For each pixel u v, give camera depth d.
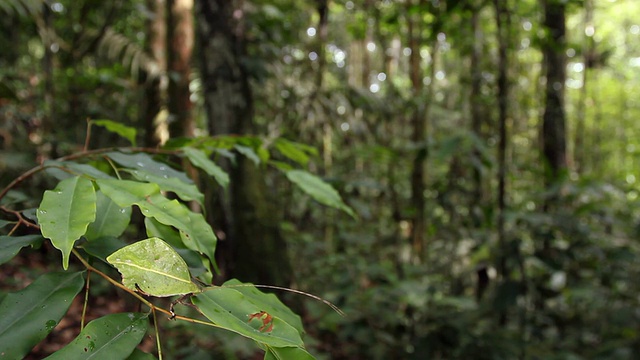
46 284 0.59
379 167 4.83
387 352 2.82
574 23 6.84
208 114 2.90
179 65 3.77
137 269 0.54
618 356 2.63
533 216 2.74
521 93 5.66
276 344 0.53
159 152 0.99
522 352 2.74
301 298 3.22
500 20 2.94
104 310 2.82
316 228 4.99
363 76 5.92
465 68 6.30
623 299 3.11
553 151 4.24
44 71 3.94
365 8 4.33
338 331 3.13
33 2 3.18
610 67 7.18
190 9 3.79
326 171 4.34
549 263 2.68
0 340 0.52
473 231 3.40
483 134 5.62
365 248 4.24
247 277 3.05
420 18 4.34
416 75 4.47
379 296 3.12
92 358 0.51
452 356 2.61
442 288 3.47
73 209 0.62
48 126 3.86
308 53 4.23
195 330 2.12
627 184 3.60
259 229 3.07
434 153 3.05
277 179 4.05
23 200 0.94
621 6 9.16
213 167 0.97
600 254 2.84
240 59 2.93
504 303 2.59
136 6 4.27
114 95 5.20
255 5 3.82
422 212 4.00
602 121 9.70
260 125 4.44
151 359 0.54
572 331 3.13
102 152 0.92
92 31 4.55
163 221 0.64
